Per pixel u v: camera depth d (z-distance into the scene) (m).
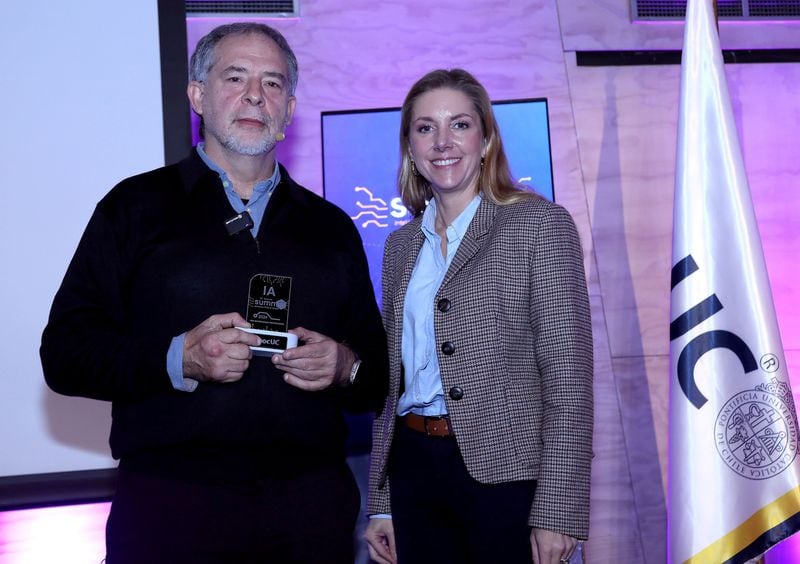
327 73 3.22
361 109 3.21
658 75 3.36
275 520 1.74
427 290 2.12
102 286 1.81
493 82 3.27
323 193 3.17
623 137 3.30
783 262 3.32
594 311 3.21
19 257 2.62
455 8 3.30
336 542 1.81
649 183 3.30
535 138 3.25
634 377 3.21
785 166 3.36
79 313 1.77
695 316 2.51
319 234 1.97
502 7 3.31
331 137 3.19
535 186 3.23
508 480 1.91
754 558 2.37
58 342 1.72
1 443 2.59
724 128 2.60
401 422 2.11
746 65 3.39
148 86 2.77
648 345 3.22
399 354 2.12
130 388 1.69
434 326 2.02
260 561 1.74
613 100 3.32
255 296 1.73
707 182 2.58
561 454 1.86
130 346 1.71
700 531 2.40
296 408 1.80
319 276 1.90
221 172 1.93
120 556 1.70
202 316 1.78
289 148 3.17
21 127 2.66
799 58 3.41
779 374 2.45
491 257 2.01
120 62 2.76
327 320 1.90
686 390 2.48
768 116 3.38
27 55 2.69
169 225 1.83
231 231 1.84
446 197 2.19
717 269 2.52
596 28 3.35
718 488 2.41
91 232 1.83
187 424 1.72
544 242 1.98
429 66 3.27
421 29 3.28
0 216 2.62
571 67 3.31
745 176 2.58
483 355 1.96
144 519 1.70
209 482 1.72
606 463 3.14
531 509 1.87
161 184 1.90
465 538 1.99
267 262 1.86
